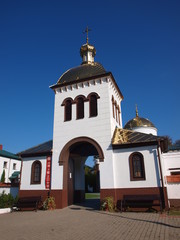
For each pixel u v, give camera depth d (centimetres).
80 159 2145
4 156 3669
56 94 2008
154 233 801
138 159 1528
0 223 1123
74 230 905
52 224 1051
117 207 1467
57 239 769
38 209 1669
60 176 1708
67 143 1781
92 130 1727
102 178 1555
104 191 1520
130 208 1412
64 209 1606
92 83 1880
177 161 2188
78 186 2078
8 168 3728
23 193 1781
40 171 1797
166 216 1170
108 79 1823
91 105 1834
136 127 2764
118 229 894
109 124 1688
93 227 952
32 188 1767
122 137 1659
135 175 1504
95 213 1370
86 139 1717
